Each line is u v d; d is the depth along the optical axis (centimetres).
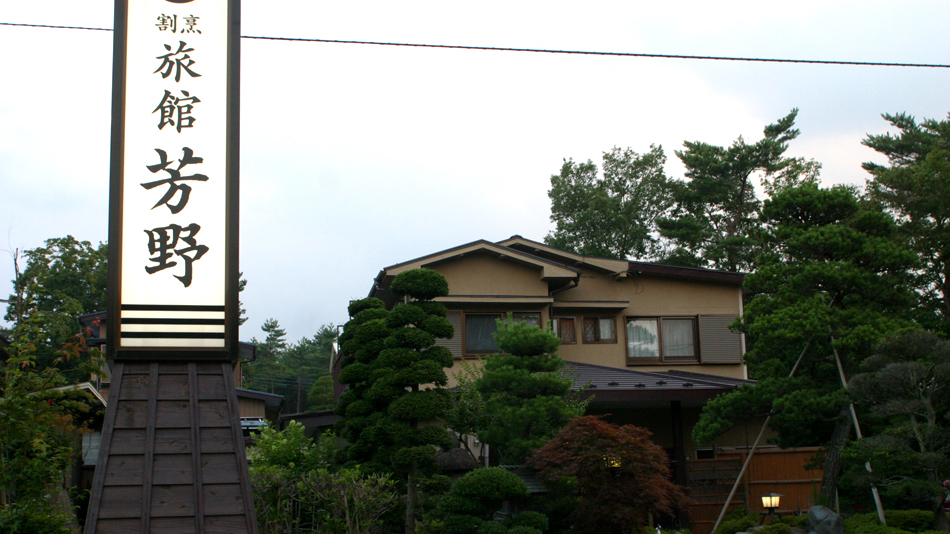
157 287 730
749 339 2238
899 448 1120
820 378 1448
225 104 780
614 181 3375
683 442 1570
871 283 1335
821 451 1477
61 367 2162
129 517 616
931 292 2106
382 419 1235
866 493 1404
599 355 1973
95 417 1409
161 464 646
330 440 1352
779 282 1409
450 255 1858
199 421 679
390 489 1207
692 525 1521
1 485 944
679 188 3284
